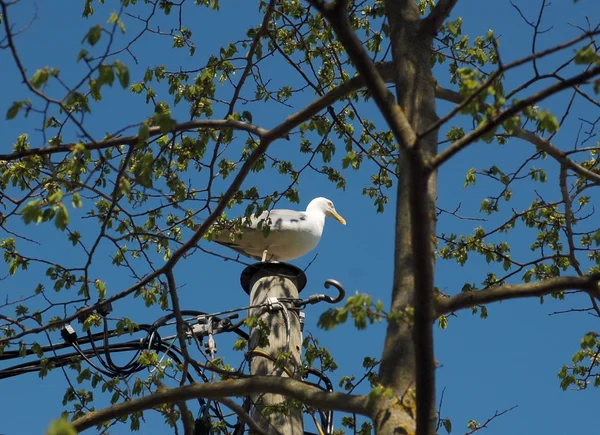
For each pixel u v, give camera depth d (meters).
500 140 14.44
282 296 12.93
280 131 11.24
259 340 12.23
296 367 12.27
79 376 12.80
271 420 11.84
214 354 13.19
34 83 9.29
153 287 12.75
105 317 12.54
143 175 10.09
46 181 11.56
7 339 11.45
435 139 10.72
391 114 8.61
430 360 8.20
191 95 13.50
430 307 8.13
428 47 11.47
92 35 9.04
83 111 9.85
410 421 8.80
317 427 12.00
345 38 8.86
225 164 14.05
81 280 12.41
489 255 14.45
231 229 14.08
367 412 9.09
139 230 12.85
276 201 13.95
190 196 13.20
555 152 12.70
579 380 14.26
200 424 12.52
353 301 8.27
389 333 9.58
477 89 8.40
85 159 11.16
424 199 8.13
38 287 12.35
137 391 12.28
